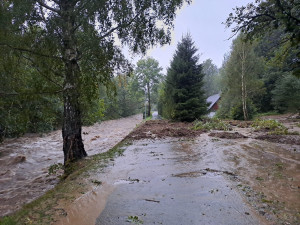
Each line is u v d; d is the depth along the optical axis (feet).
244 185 10.42
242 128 35.09
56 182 16.10
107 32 17.56
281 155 16.46
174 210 8.05
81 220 7.47
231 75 62.85
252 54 59.47
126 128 57.11
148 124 46.57
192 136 27.89
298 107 58.49
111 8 15.71
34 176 18.24
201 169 13.60
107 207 8.51
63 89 18.04
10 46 14.84
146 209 8.23
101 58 18.31
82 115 21.18
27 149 30.07
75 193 10.09
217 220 7.15
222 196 9.16
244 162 14.85
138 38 18.92
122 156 18.03
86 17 15.26
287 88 59.77
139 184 11.21
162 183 11.25
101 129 55.01
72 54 17.94
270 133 27.35
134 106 124.57
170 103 50.44
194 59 49.16
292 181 10.82
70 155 18.37
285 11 18.17
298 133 25.96
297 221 6.91
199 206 8.30
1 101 17.12
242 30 24.13
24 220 7.47
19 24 14.74
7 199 13.07
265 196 9.02
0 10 13.41
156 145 22.72
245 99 55.83
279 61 29.55
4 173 19.16
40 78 18.07
